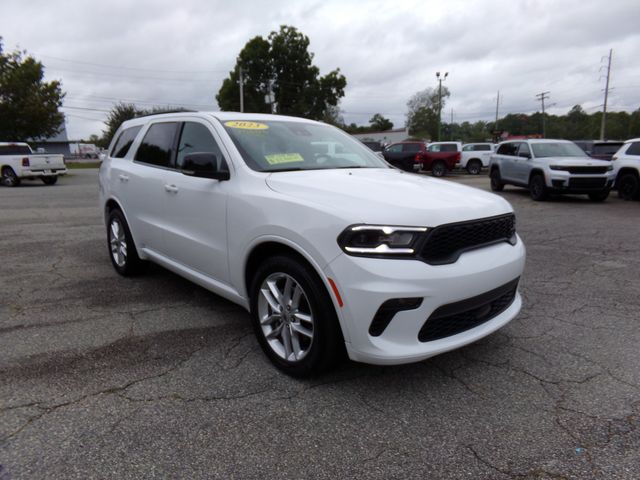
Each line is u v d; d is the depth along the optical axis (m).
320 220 2.57
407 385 2.84
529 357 3.21
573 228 8.52
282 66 51.50
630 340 3.49
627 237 7.62
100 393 2.72
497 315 3.03
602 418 2.49
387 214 2.50
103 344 3.38
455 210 2.68
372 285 2.40
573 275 5.32
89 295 4.48
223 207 3.27
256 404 2.62
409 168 25.30
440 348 2.56
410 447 2.26
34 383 2.82
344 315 2.49
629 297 4.52
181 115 4.17
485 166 26.03
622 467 2.11
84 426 2.40
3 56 26.17
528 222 9.23
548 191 12.47
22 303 4.25
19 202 12.47
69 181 21.33
